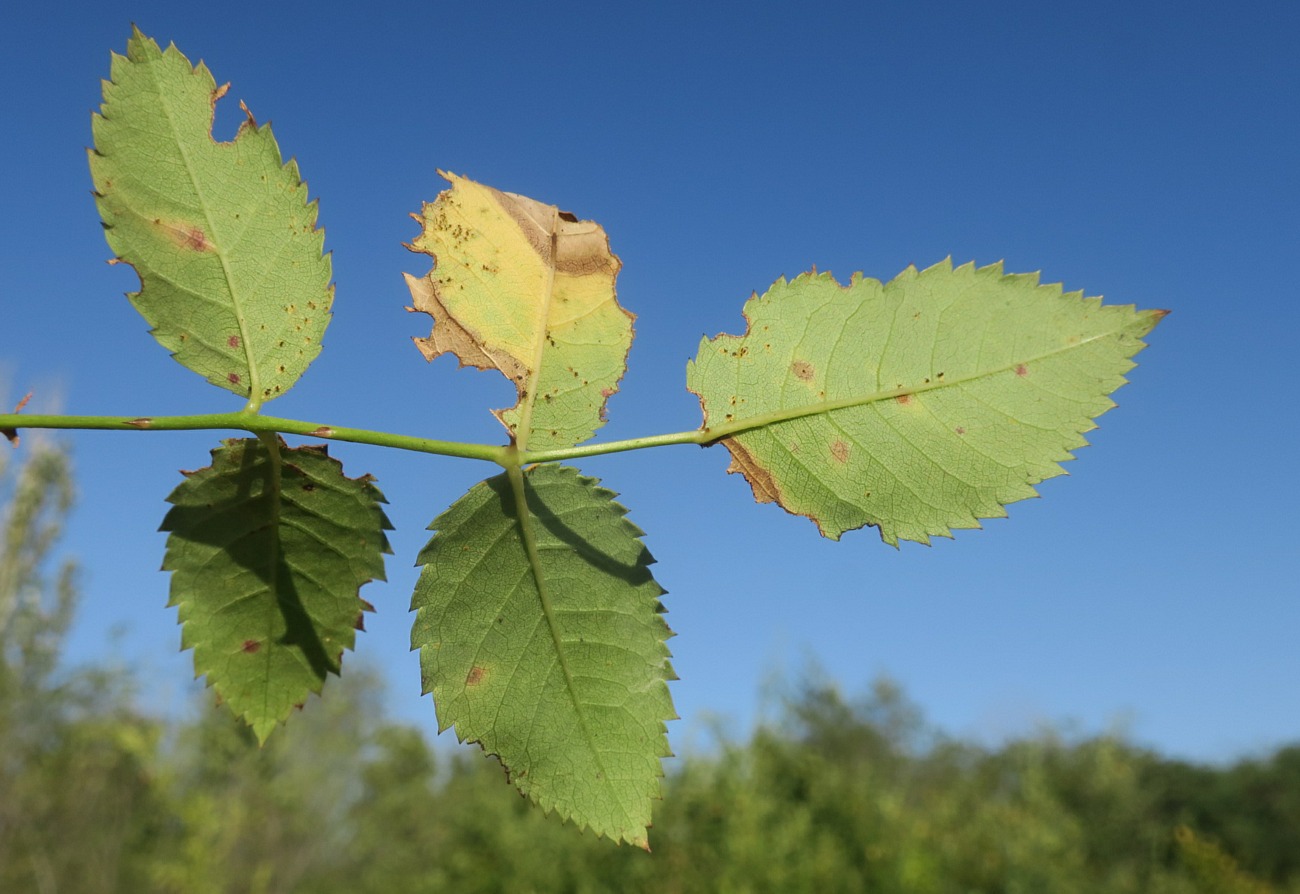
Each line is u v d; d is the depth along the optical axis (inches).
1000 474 3.0
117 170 3.1
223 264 3.1
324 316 3.1
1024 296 3.1
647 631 3.2
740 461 3.2
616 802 3.1
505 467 3.1
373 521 3.2
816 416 3.2
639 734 3.1
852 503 3.1
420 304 3.2
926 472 3.1
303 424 3.0
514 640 3.1
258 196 3.1
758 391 3.2
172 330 3.1
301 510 3.2
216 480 3.1
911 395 3.1
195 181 3.1
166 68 3.1
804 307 3.2
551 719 3.1
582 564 3.1
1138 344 3.0
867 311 3.2
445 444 3.1
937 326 3.1
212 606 3.2
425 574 3.1
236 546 3.2
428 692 3.1
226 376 3.1
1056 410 3.0
